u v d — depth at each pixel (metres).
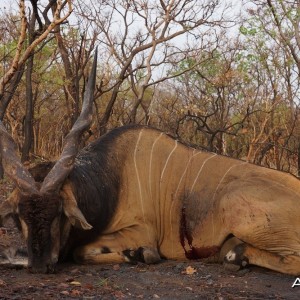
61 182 4.49
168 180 5.23
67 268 4.80
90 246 4.97
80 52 9.88
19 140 11.60
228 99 11.96
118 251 5.00
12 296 3.93
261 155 9.81
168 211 5.19
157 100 14.12
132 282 4.47
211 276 4.70
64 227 4.62
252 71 12.12
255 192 4.92
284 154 10.70
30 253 4.45
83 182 4.78
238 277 4.71
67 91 10.20
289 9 10.32
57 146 12.71
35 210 4.41
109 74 12.27
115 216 5.06
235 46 12.07
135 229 5.10
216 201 5.09
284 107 11.27
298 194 4.97
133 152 5.27
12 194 4.54
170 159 5.29
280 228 4.82
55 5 10.03
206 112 11.94
